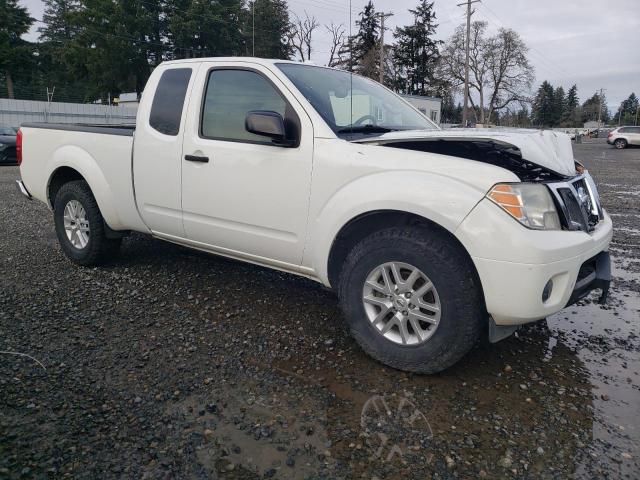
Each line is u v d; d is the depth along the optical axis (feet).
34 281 14.46
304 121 10.63
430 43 192.85
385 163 9.53
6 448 7.27
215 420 8.11
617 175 51.65
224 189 11.72
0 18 161.99
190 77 12.75
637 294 14.74
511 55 194.70
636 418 8.43
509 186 8.57
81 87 191.11
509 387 9.34
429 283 9.14
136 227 14.30
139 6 154.81
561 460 7.37
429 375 9.66
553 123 361.71
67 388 8.91
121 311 12.42
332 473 6.99
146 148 13.26
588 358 10.61
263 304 13.09
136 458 7.19
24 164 16.87
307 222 10.53
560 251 8.63
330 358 10.27
